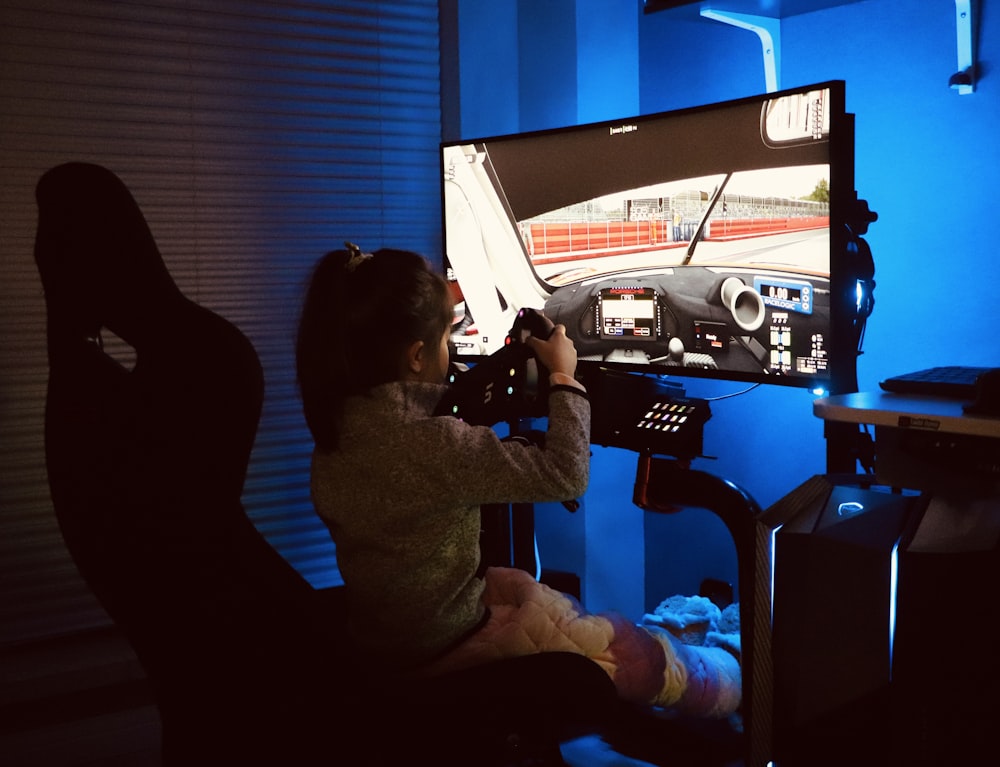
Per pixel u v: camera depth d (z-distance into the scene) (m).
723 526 2.63
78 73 2.34
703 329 2.03
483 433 1.44
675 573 2.80
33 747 2.21
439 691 1.37
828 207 1.75
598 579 2.83
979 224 2.01
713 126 1.95
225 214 2.54
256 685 1.17
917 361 2.14
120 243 1.22
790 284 1.84
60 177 1.22
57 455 1.19
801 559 1.59
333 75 2.65
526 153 2.33
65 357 1.22
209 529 1.16
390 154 2.76
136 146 2.42
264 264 2.60
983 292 2.02
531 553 2.50
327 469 1.47
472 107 2.82
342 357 1.43
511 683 1.41
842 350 1.78
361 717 1.22
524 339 1.81
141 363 1.20
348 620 1.64
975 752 1.43
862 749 1.54
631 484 2.86
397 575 1.45
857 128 2.21
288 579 1.20
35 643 2.40
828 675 1.57
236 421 1.20
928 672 1.45
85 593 2.44
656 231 2.09
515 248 2.39
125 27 2.38
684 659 1.85
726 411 2.60
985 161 1.99
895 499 1.66
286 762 1.19
